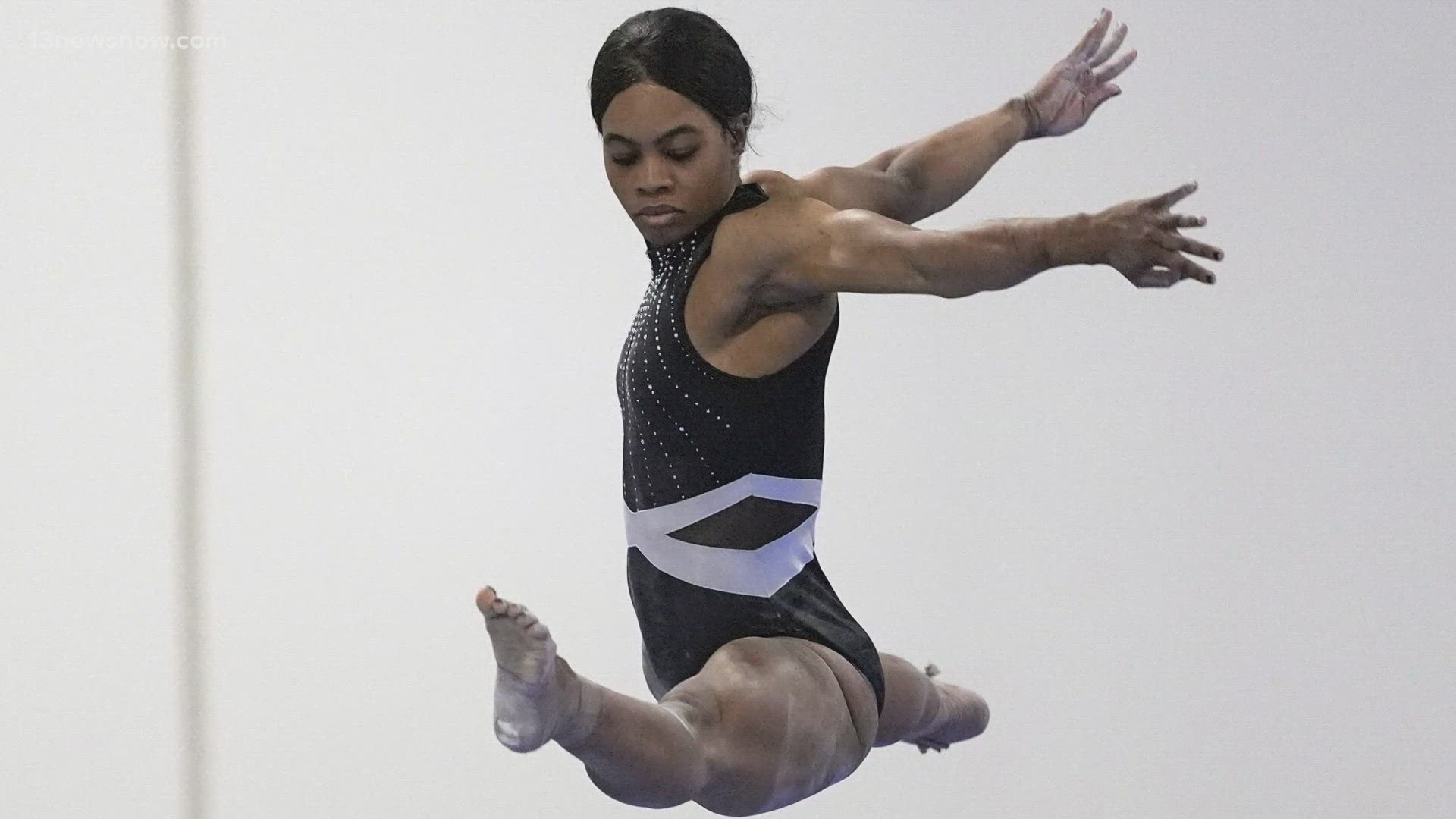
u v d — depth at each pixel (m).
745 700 7.26
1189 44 15.83
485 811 10.27
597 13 15.69
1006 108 9.08
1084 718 11.90
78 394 13.13
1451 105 15.69
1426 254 15.24
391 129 15.08
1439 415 14.46
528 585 12.45
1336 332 14.95
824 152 15.26
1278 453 14.22
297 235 14.44
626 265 14.87
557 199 15.04
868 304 14.99
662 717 6.92
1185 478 14.04
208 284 13.96
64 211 14.15
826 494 13.73
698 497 7.67
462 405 13.83
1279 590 13.20
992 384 14.63
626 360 7.84
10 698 10.81
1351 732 11.98
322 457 13.20
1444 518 13.80
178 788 10.18
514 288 14.61
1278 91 15.71
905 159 8.77
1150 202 6.18
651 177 7.38
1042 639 12.59
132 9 14.88
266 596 11.97
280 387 13.59
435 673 11.48
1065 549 13.43
